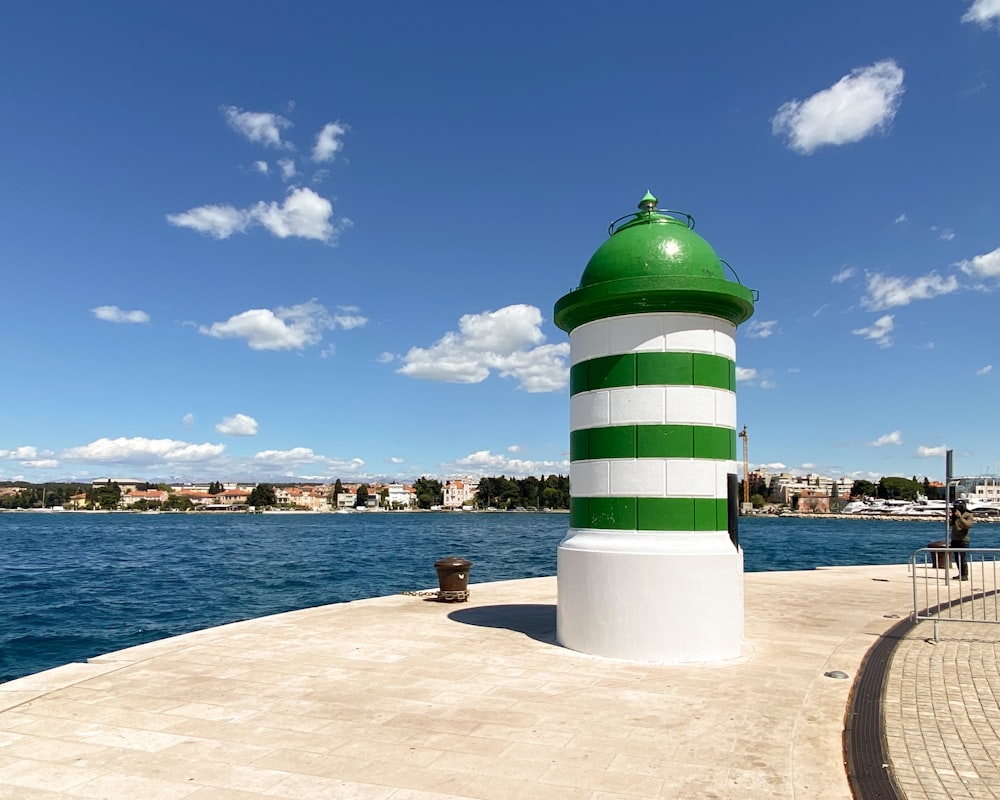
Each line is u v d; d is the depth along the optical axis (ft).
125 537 287.48
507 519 574.15
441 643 30.94
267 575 125.18
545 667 26.78
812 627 36.19
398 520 553.23
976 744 19.13
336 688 23.84
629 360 29.60
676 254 29.66
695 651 27.89
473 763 17.34
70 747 18.30
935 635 32.58
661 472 28.78
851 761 17.80
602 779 16.46
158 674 25.59
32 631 70.08
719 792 15.81
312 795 15.48
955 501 63.52
